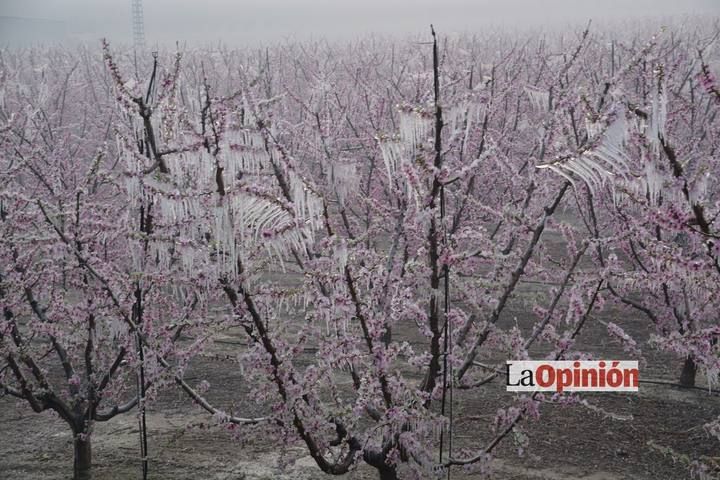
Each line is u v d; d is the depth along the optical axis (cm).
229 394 768
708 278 373
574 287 457
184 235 422
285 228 353
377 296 439
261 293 410
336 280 411
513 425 438
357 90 1221
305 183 373
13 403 789
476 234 482
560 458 615
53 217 526
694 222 331
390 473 439
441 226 394
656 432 661
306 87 1645
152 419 725
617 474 585
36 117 1095
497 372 456
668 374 800
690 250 593
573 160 353
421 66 1483
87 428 564
